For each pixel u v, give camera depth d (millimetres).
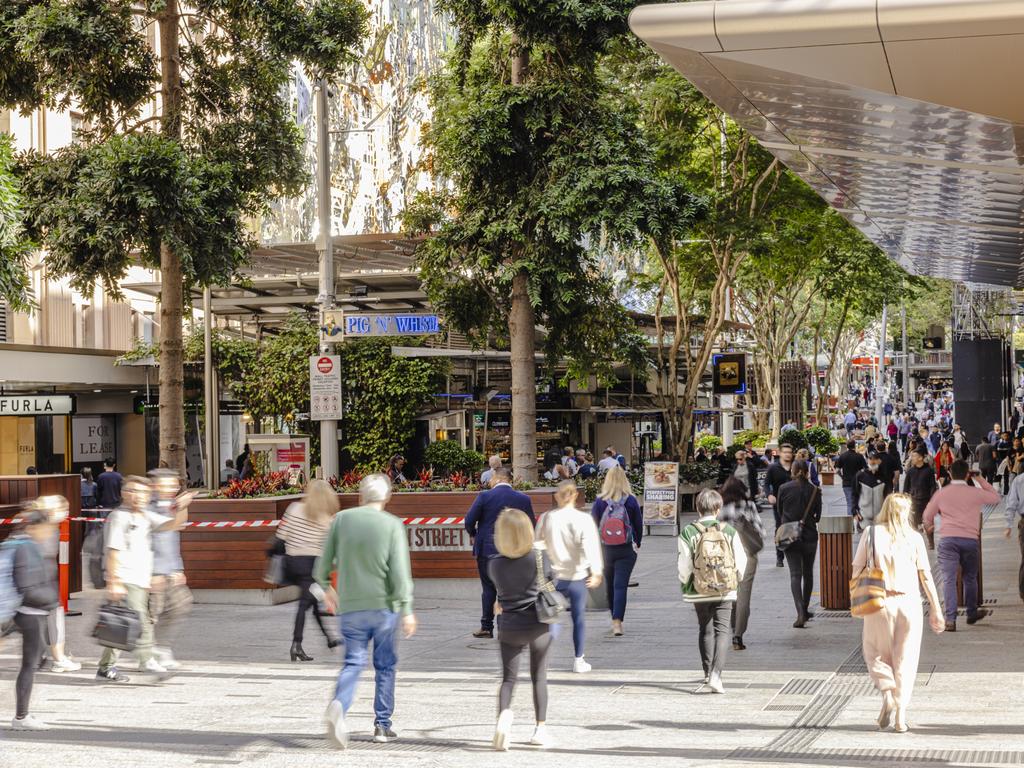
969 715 9164
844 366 72875
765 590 17469
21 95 21406
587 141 21703
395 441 31266
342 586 8172
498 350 31812
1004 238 19844
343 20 21656
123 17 21562
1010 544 23062
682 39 9875
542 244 22031
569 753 8031
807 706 9680
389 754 8023
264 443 27328
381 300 30766
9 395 27312
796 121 12031
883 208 17438
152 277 39625
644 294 39625
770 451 31578
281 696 10414
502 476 13820
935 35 9422
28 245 18562
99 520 17578
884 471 23312
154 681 11172
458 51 23156
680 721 9141
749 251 29422
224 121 22734
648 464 26203
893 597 8648
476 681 11133
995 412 48469
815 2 9477
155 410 35156
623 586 13664
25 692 8906
